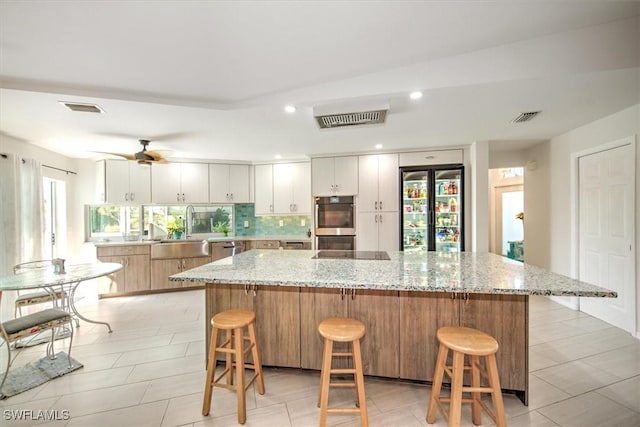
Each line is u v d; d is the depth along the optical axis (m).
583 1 1.47
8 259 2.99
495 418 1.46
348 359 2.03
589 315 3.24
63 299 2.87
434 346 1.92
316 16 1.45
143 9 1.36
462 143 3.81
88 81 2.08
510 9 1.49
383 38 1.68
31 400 1.86
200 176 4.77
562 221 3.58
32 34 1.53
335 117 2.37
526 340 1.80
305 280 1.66
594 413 1.71
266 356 2.16
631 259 2.68
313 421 1.68
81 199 4.48
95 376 2.13
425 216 4.14
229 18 1.45
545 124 3.04
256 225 5.36
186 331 2.94
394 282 1.59
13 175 3.06
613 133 2.76
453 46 1.82
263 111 2.51
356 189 4.30
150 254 4.30
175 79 2.08
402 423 1.65
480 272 1.82
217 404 1.83
